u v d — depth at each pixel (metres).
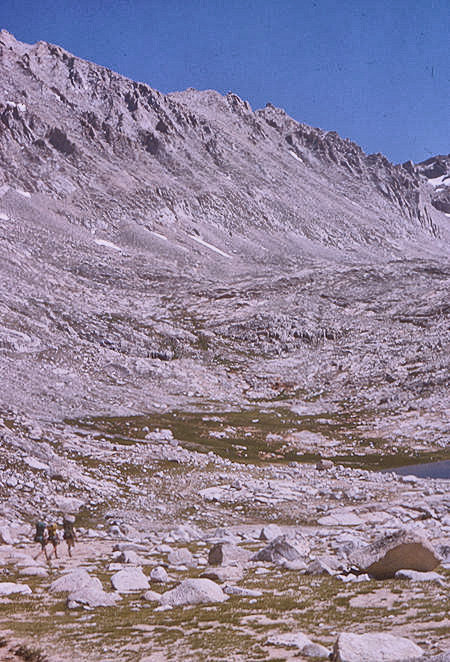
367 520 44.53
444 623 14.91
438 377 118.56
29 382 95.00
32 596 20.75
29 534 37.31
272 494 55.22
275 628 15.70
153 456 65.50
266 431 99.44
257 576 24.27
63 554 31.86
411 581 20.55
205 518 46.62
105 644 14.78
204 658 13.31
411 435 96.12
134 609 18.47
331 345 156.25
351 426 105.25
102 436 72.62
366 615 16.55
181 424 95.19
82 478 51.44
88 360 121.75
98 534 38.56
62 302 157.75
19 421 61.94
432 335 148.38
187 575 25.05
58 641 15.12
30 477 47.81
